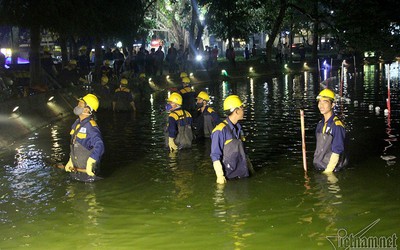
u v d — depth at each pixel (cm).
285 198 792
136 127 1531
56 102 1850
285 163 1009
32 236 678
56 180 945
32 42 2003
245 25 4431
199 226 693
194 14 4116
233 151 895
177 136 1165
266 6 4266
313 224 682
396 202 754
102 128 1528
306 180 882
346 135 950
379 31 1017
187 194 834
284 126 1462
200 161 1052
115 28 2336
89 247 638
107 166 1035
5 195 862
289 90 2659
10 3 1816
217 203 783
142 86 2520
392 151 1080
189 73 3297
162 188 873
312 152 1101
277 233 658
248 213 734
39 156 1158
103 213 759
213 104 2133
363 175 898
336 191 816
